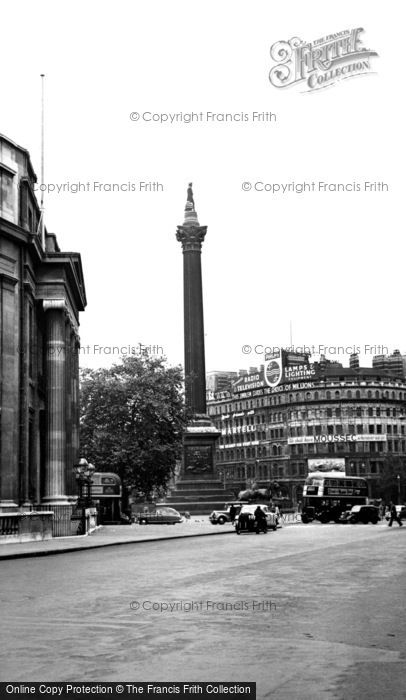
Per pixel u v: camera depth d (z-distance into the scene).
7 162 44.19
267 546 34.94
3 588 18.67
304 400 164.88
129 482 79.38
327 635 11.98
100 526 59.91
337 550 31.70
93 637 11.78
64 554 32.44
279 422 169.12
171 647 10.98
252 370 191.75
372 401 163.38
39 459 49.59
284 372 169.38
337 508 78.94
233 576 20.91
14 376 43.31
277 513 65.81
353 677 9.20
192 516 86.25
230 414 183.38
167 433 78.69
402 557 27.75
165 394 78.31
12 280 43.38
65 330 52.78
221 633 12.12
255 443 174.38
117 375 79.56
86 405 78.25
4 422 42.19
